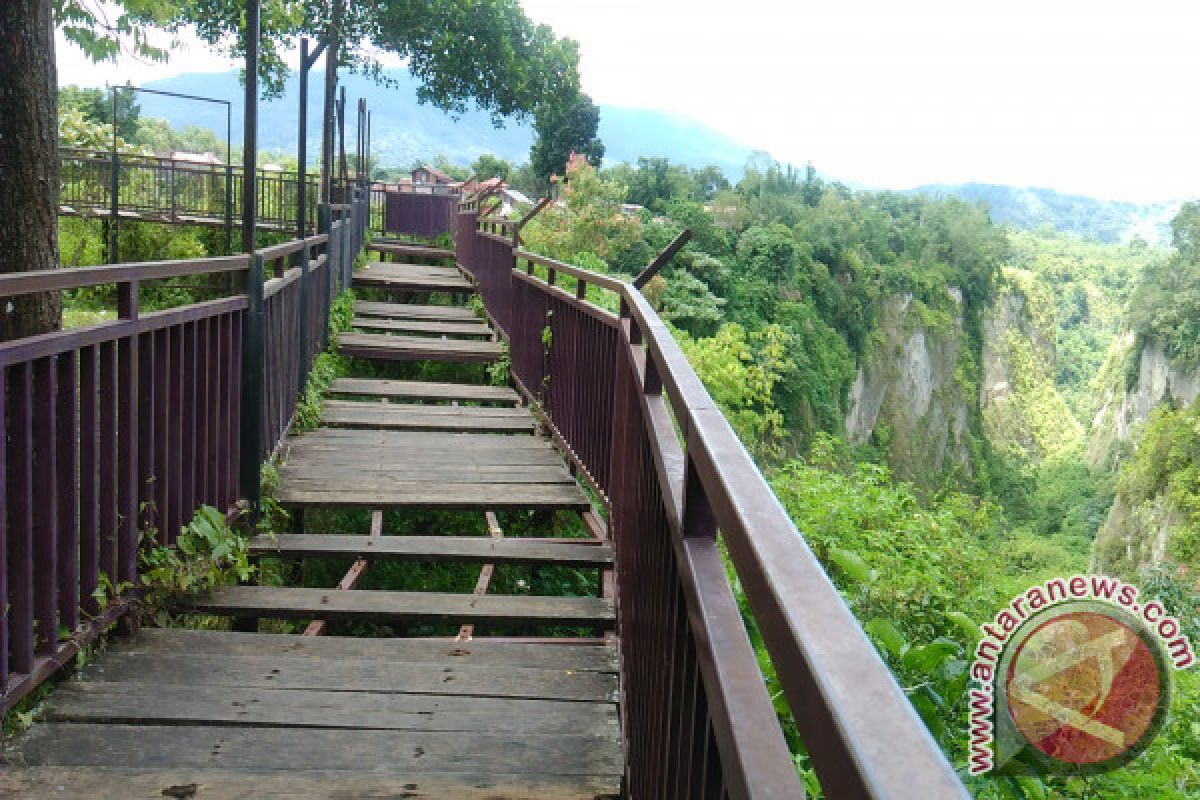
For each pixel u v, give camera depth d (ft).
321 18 76.43
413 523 17.78
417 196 80.28
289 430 20.84
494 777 8.43
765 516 2.79
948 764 1.46
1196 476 173.47
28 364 8.01
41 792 7.66
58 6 16.15
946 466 266.98
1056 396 325.42
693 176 260.42
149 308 40.57
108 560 10.05
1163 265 272.92
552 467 19.56
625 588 10.12
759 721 3.05
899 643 11.31
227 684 9.75
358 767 8.45
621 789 8.32
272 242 55.06
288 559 14.14
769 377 68.85
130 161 52.39
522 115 92.32
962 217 316.81
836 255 245.86
